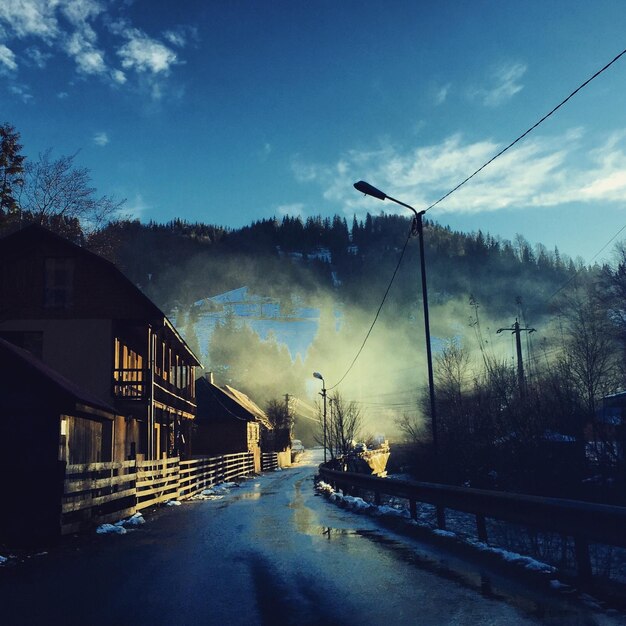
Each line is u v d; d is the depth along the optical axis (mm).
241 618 5742
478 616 5609
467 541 9992
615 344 34562
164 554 9664
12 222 35594
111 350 25547
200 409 56594
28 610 6312
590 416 19672
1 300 25531
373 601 6273
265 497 22109
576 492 18234
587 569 6973
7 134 32750
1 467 12148
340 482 22047
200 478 26234
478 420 24922
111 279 26125
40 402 12602
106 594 6953
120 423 25844
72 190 39500
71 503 11680
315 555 9102
